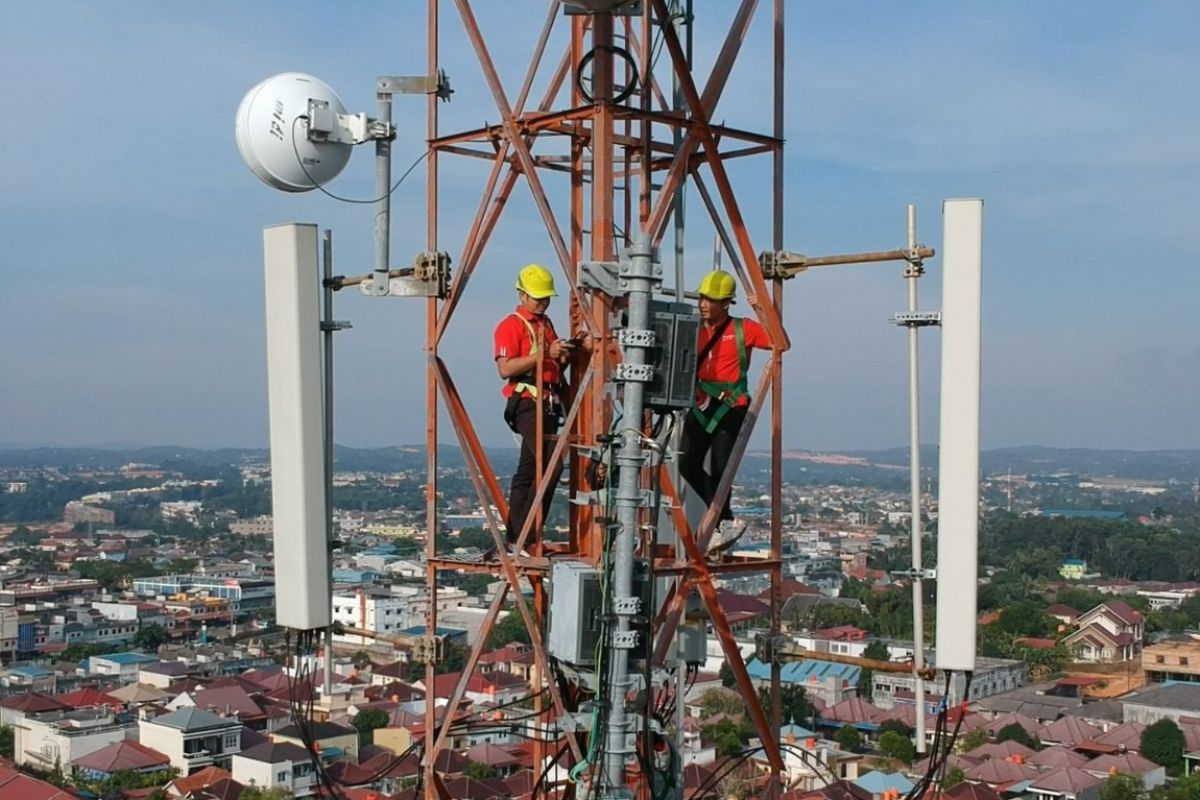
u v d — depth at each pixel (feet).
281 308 31.32
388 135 32.53
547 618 31.07
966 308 28.09
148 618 527.40
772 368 33.53
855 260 32.40
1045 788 242.78
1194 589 605.73
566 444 30.83
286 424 31.50
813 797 187.32
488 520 32.14
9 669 423.64
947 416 28.32
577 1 29.89
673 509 30.91
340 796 33.60
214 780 255.70
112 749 277.85
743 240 32.76
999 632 446.19
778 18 33.86
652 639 28.86
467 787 211.00
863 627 423.64
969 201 28.07
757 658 33.68
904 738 265.13
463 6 31.99
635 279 26.66
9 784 208.95
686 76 31.37
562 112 30.71
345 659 415.85
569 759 32.07
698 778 145.48
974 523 28.32
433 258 32.63
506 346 33.30
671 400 27.27
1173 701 309.01
